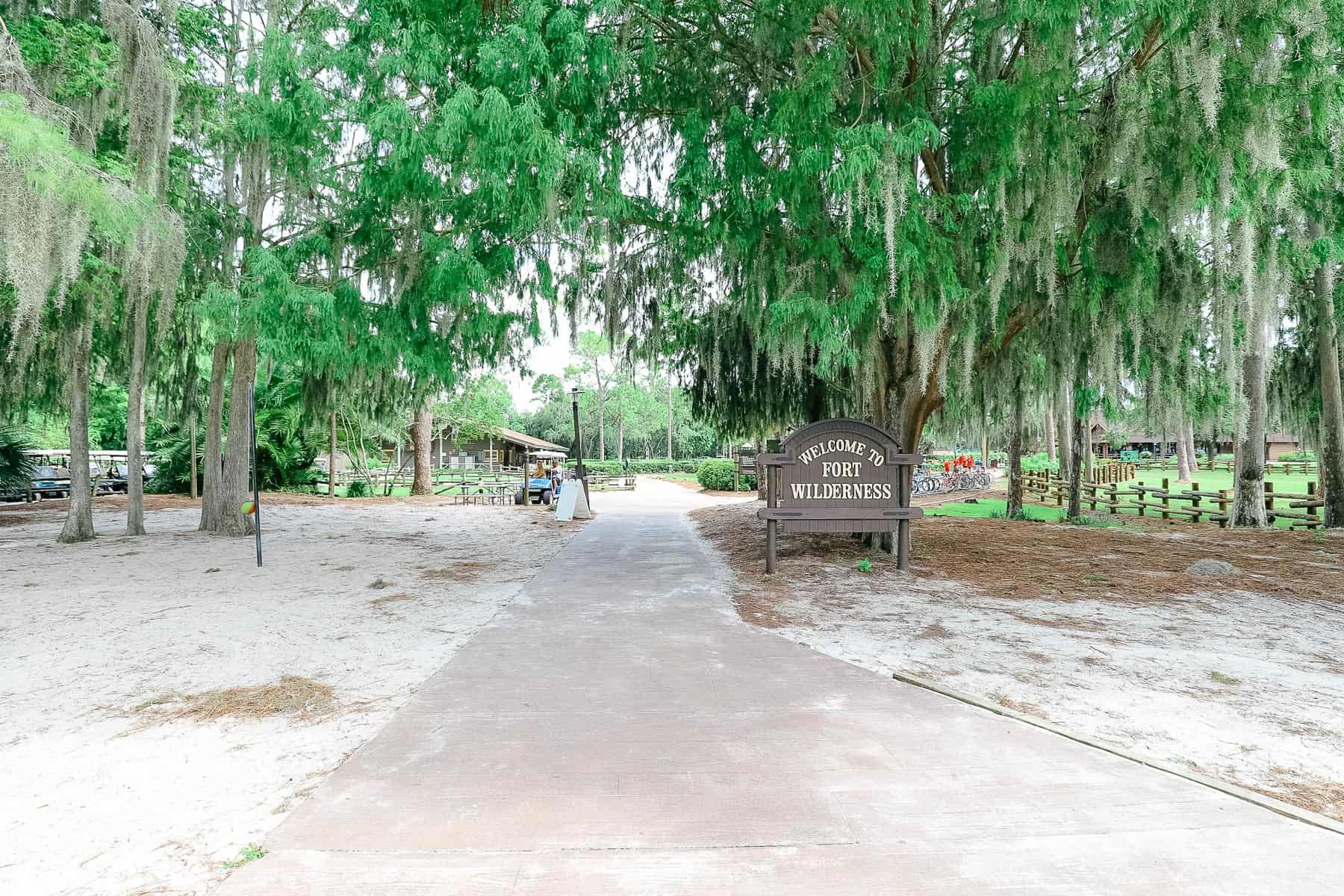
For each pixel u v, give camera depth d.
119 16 9.33
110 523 15.76
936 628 5.99
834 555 10.09
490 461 41.78
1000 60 8.22
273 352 7.38
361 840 2.62
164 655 5.25
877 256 6.97
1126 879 2.40
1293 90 6.75
